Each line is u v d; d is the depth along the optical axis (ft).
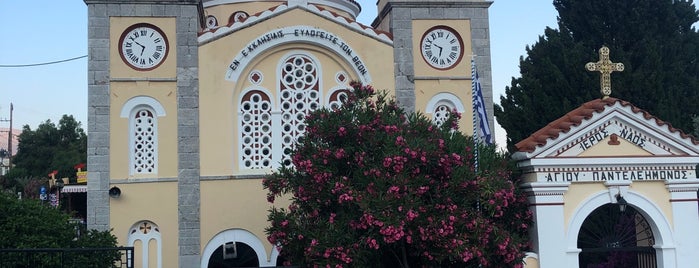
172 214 72.74
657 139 62.34
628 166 61.87
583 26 99.40
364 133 57.72
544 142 60.54
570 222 61.11
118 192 72.13
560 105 94.12
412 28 78.18
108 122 73.10
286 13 76.48
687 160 62.08
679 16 100.58
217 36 75.15
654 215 61.93
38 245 61.62
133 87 73.67
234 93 75.20
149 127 74.02
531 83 97.25
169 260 72.18
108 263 65.51
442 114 78.13
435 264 58.34
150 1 74.38
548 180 60.95
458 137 60.44
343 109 60.29
